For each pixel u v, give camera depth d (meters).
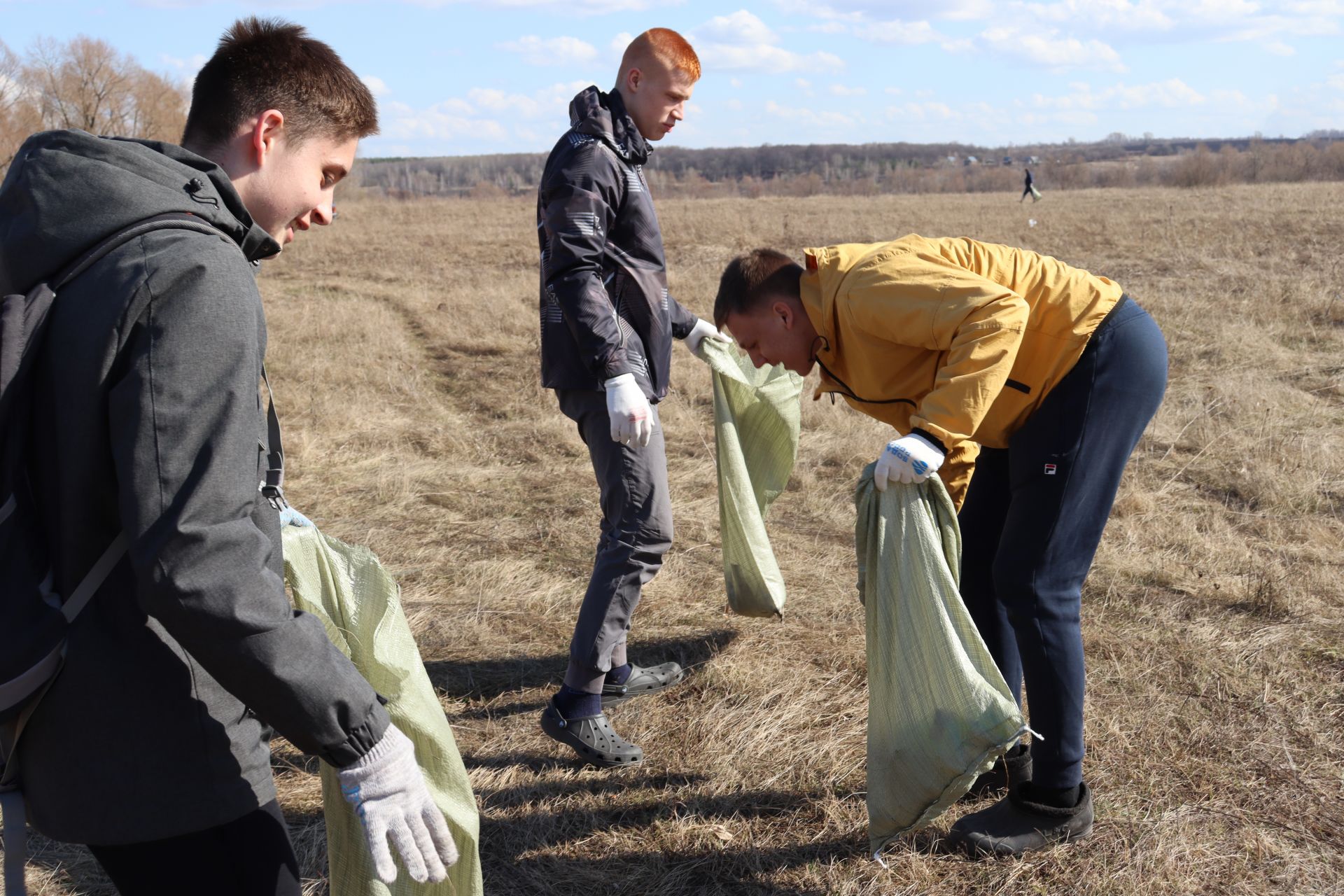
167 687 1.22
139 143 1.23
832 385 2.34
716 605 3.62
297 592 1.57
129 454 1.08
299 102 1.32
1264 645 3.09
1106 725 2.71
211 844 1.28
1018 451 2.16
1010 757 2.44
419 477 5.15
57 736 1.19
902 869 2.22
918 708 2.01
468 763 2.70
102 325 1.10
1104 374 2.07
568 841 2.37
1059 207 25.30
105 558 1.19
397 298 11.30
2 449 1.16
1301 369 6.59
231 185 1.27
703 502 4.73
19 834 1.24
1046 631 2.14
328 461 5.40
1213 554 3.81
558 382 2.66
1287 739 2.62
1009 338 1.91
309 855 2.29
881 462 1.98
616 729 2.85
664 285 2.72
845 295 2.09
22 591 1.16
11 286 1.19
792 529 4.39
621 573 2.63
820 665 3.15
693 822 2.41
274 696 1.13
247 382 1.15
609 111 2.54
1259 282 9.82
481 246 17.58
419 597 3.73
